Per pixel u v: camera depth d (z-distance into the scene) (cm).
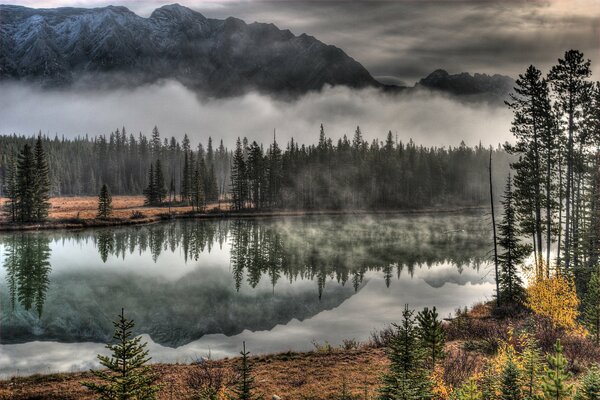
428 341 1534
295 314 3416
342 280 4809
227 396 1339
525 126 3712
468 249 6800
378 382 1619
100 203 9850
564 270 2788
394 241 7600
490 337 1984
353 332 2883
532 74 3625
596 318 1939
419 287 4422
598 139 3444
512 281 3158
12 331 2948
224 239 7888
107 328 3058
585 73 3447
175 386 1655
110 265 5569
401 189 13800
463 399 1023
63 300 3847
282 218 11250
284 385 1653
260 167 12725
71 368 2209
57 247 6862
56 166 16162
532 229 3581
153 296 4056
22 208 8925
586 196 3616
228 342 2705
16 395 1598
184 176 13612
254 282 4712
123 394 1054
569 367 1431
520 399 955
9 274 4928
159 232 8731
